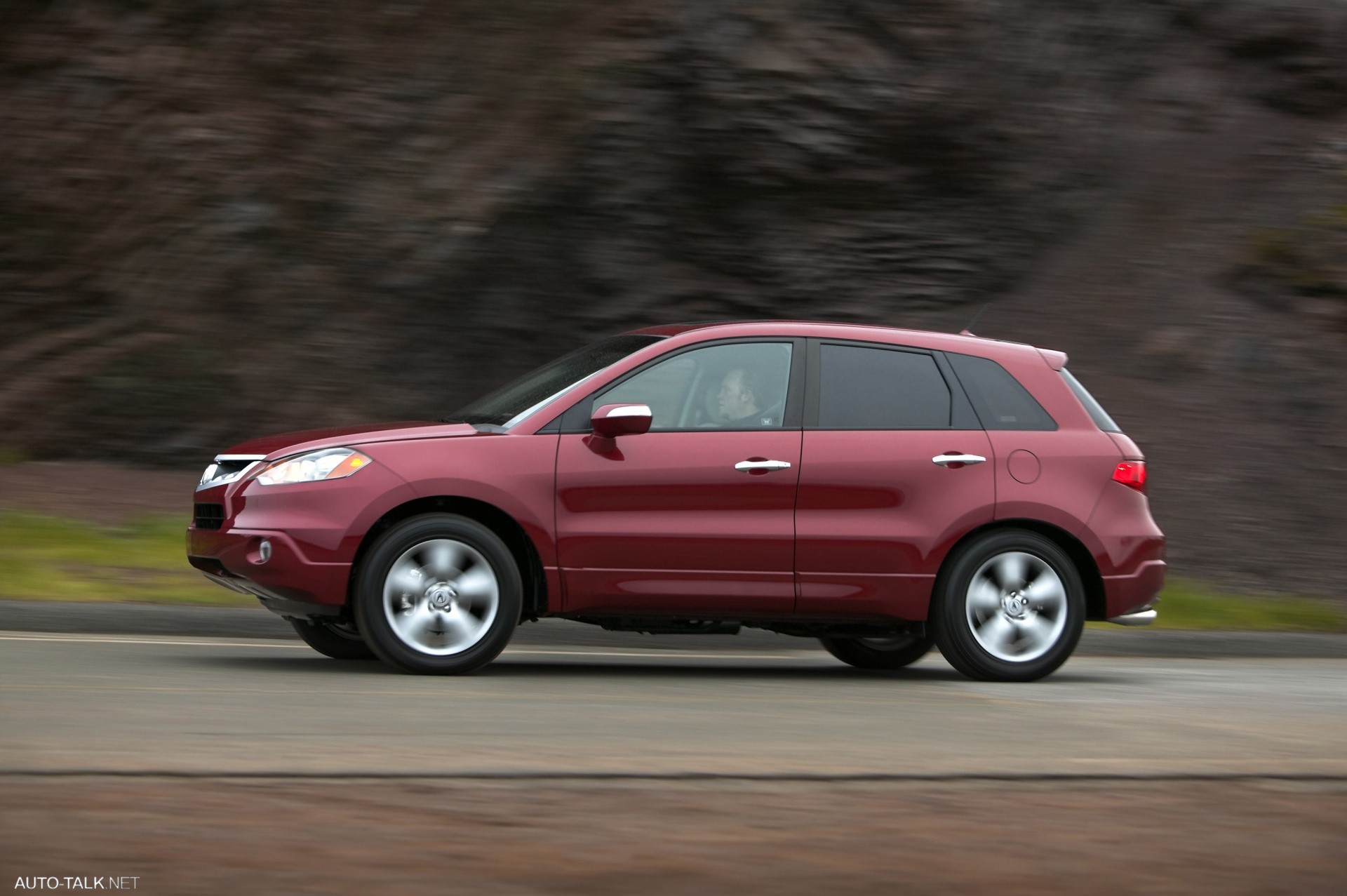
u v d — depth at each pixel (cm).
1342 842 1267
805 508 2409
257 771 1402
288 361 4400
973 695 2272
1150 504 3962
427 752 1546
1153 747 1747
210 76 4978
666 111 4884
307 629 2564
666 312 4666
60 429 4197
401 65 5000
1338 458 4181
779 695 2181
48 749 1482
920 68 5166
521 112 4859
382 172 4766
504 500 2303
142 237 4641
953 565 2467
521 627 3056
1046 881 1108
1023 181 5103
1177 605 3466
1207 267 4862
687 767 1509
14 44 5031
